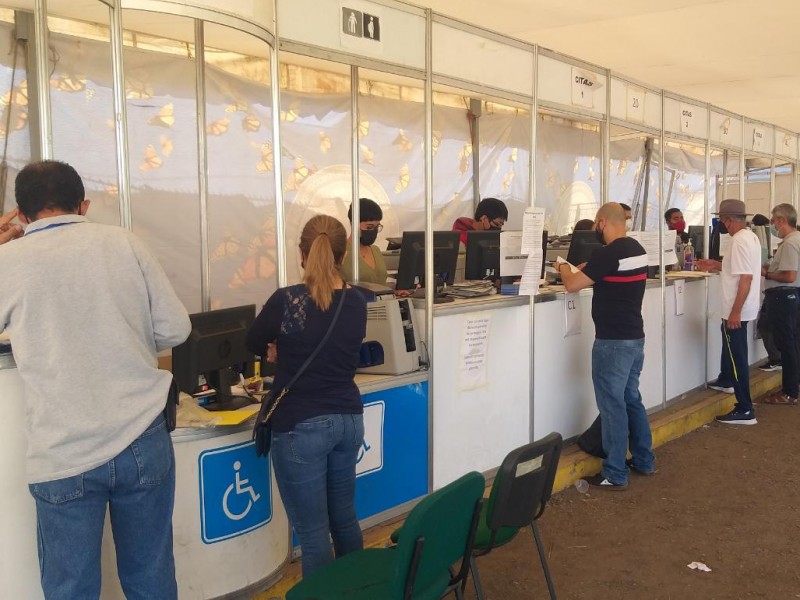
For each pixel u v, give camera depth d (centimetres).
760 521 402
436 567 207
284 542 299
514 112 731
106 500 205
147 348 212
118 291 204
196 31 371
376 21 348
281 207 311
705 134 684
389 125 621
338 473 262
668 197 932
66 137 410
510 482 232
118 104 282
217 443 268
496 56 420
